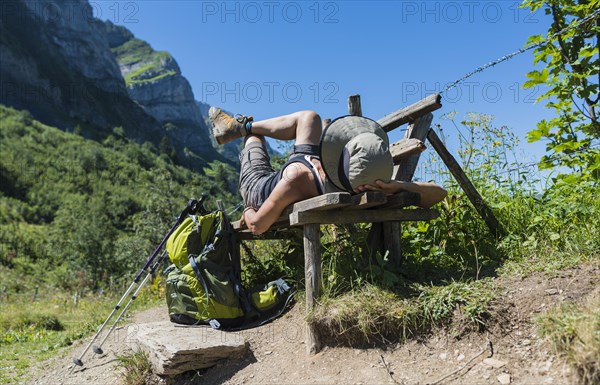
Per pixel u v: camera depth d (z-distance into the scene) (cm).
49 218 6353
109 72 17600
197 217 438
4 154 7744
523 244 373
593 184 394
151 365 383
